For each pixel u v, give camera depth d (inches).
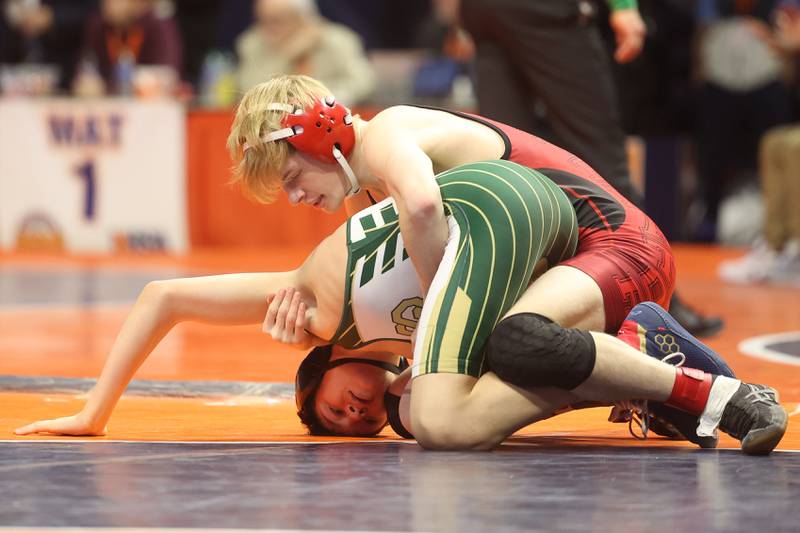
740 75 1114.7
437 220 284.7
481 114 503.2
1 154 1036.5
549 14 478.9
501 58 495.8
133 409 351.9
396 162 291.0
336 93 983.6
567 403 281.0
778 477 244.1
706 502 219.8
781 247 855.7
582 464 258.4
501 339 276.5
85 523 201.0
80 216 1027.9
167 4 1259.8
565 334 274.5
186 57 1288.1
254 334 553.6
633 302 299.6
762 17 1111.0
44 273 850.8
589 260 298.4
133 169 1021.2
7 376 412.5
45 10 1202.6
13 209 1039.0
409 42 1352.1
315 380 309.0
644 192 1181.1
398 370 314.3
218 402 368.5
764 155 858.1
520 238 286.7
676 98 1190.9
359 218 301.0
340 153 305.7
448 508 213.8
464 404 276.8
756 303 705.0
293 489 229.3
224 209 1027.9
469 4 492.7
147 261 935.7
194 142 1018.7
